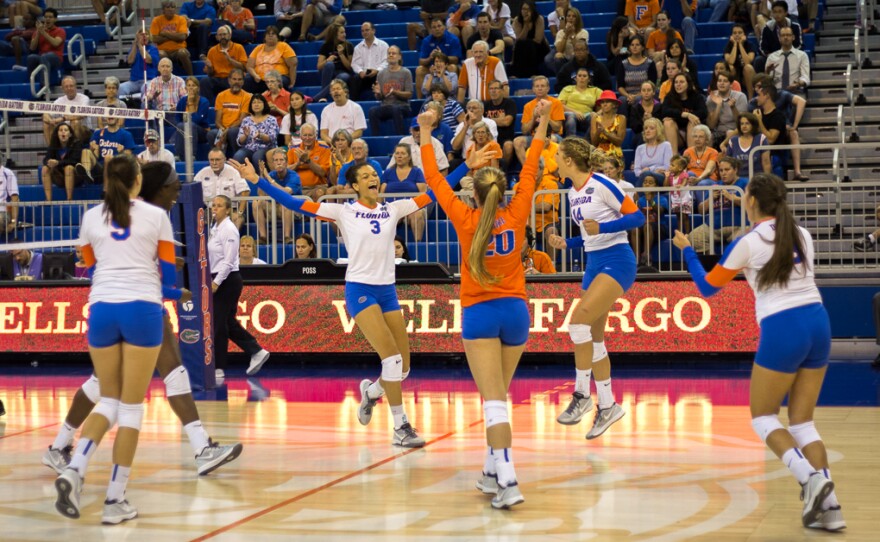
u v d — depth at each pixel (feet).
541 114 25.54
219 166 54.80
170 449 31.09
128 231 23.25
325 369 49.01
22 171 66.69
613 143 56.90
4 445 32.30
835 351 51.67
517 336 24.56
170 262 23.86
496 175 24.27
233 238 45.39
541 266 49.16
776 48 62.85
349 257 31.40
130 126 68.33
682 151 58.80
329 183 58.95
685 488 25.61
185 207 42.63
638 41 62.69
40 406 39.58
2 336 52.16
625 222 29.68
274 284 50.29
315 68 71.67
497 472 23.81
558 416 35.19
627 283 31.17
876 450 29.55
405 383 44.27
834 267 50.93
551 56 65.82
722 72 58.54
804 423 22.63
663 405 37.81
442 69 64.28
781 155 57.98
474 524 22.59
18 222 54.70
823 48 66.23
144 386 23.47
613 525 22.39
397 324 31.86
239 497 25.26
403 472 27.71
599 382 31.71
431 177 25.31
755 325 46.80
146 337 23.22
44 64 73.82
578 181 31.30
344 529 22.34
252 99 62.64
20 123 71.87
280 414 37.17
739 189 47.73
